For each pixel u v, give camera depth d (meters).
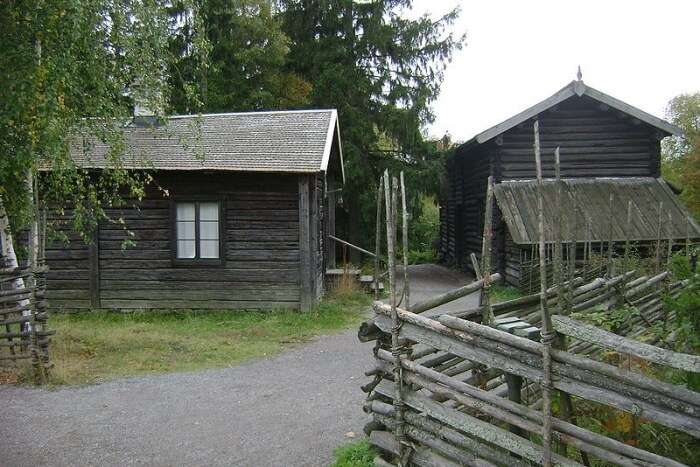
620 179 15.88
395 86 22.39
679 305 3.52
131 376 7.43
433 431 4.00
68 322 11.16
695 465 3.54
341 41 22.98
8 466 4.80
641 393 2.73
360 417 5.87
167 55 8.44
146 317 11.70
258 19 23.33
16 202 8.05
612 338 2.85
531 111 15.38
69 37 6.77
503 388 5.18
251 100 23.58
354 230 23.00
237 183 11.88
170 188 11.96
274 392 6.76
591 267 11.30
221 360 8.28
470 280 18.81
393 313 4.07
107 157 9.08
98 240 12.09
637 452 2.88
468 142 17.28
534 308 4.73
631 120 15.77
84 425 5.71
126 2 7.68
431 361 4.29
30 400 6.48
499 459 3.55
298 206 11.83
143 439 5.36
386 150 23.08
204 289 11.99
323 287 14.84
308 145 12.78
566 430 3.12
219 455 4.99
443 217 25.81
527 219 14.34
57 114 7.00
